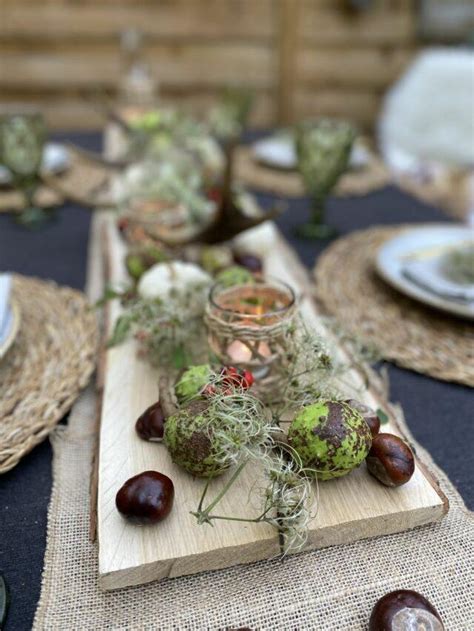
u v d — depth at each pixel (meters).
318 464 0.28
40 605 0.26
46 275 0.57
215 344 0.35
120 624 0.25
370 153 1.01
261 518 0.27
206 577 0.27
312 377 0.33
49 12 1.48
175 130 0.84
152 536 0.27
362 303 0.50
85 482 0.32
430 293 0.48
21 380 0.39
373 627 0.25
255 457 0.27
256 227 0.52
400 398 0.40
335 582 0.27
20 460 0.34
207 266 0.50
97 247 0.64
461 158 1.36
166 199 0.62
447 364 0.42
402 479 0.29
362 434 0.28
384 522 0.29
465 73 1.31
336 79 1.68
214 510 0.28
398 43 1.64
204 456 0.28
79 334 0.44
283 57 1.62
